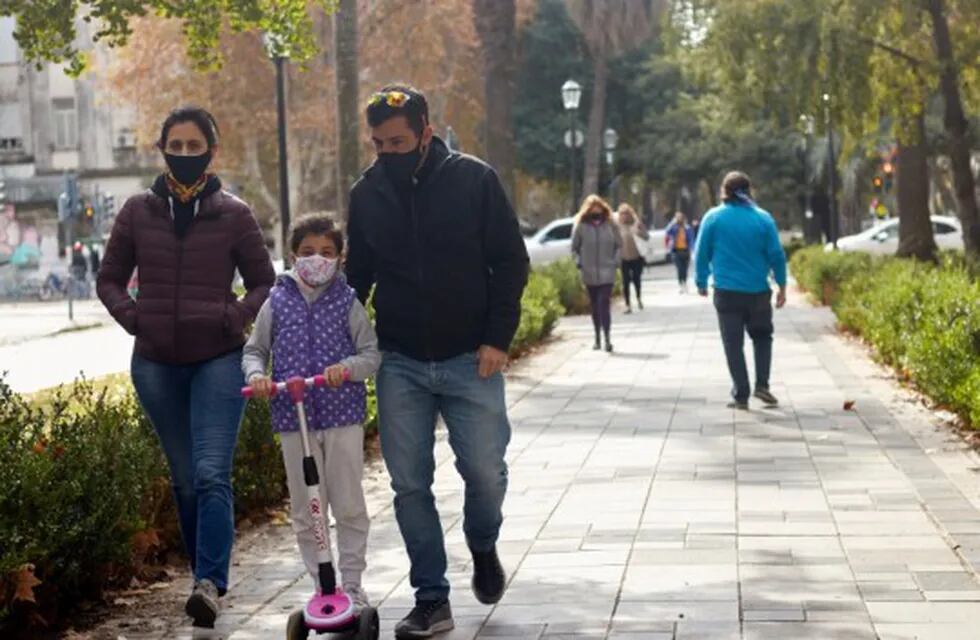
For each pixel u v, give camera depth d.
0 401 10.90
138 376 10.11
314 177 68.25
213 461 9.83
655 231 84.75
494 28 38.12
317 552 9.09
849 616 9.22
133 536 10.67
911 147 40.59
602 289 29.56
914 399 20.12
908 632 8.84
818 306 42.78
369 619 8.97
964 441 16.28
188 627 9.80
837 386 22.05
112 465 10.46
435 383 9.38
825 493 13.33
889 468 14.61
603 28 76.88
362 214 9.42
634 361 27.12
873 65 32.91
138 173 84.00
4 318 55.50
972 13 31.62
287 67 64.12
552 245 69.62
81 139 84.12
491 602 9.80
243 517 13.34
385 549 11.84
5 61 84.38
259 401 13.66
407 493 9.38
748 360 26.00
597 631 9.10
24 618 9.58
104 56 81.75
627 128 90.19
